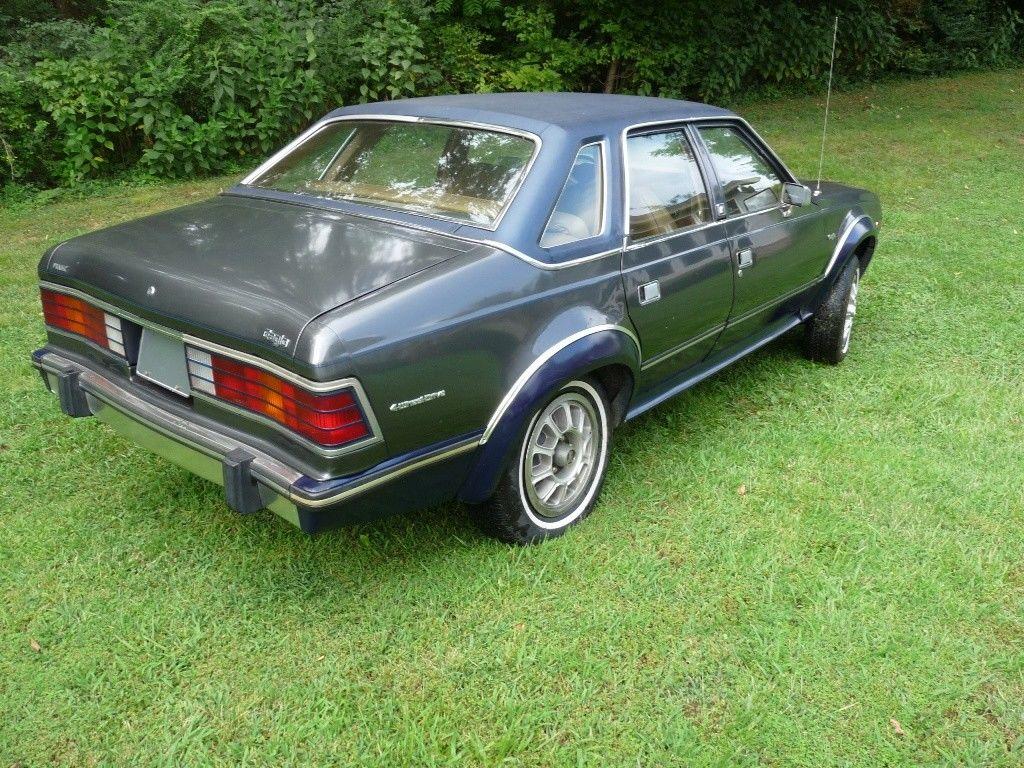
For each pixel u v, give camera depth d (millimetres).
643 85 13617
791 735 2553
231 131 9859
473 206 3178
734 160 4285
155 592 3082
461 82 12266
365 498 2689
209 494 3686
